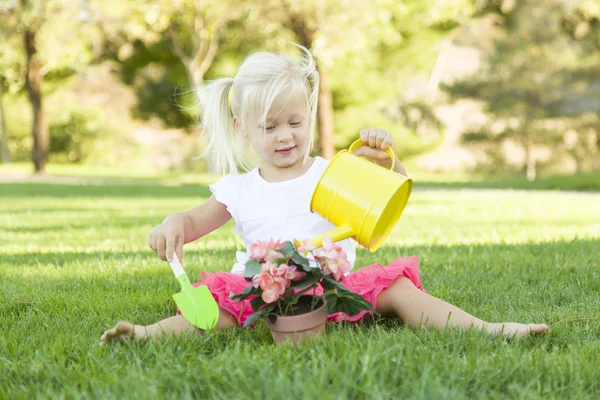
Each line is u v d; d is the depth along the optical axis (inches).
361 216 85.8
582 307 102.9
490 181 759.1
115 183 781.3
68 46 818.8
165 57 959.6
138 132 1453.0
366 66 901.2
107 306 107.0
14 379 70.9
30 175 919.0
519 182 695.1
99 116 1259.8
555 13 1003.3
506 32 1066.1
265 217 101.4
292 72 96.9
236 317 91.0
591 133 1106.1
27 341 87.0
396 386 64.1
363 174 87.9
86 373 70.3
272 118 95.6
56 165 1145.4
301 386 61.2
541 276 131.4
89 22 789.9
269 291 76.9
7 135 1289.4
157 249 95.2
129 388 64.7
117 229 257.4
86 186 679.7
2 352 80.5
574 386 63.5
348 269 80.4
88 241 219.8
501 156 1146.0
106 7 764.6
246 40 834.2
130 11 764.6
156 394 62.2
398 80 986.1
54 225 278.1
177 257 94.9
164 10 757.3
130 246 202.1
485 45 1405.0
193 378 66.7
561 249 169.9
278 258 79.1
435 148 1101.1
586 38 999.6
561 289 118.2
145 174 1003.9
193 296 88.4
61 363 73.2
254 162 106.5
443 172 1185.4
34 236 238.5
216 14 763.4
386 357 68.7
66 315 101.4
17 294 121.6
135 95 1098.1
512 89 1070.4
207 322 86.6
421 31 863.7
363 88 948.0
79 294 119.7
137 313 103.3
